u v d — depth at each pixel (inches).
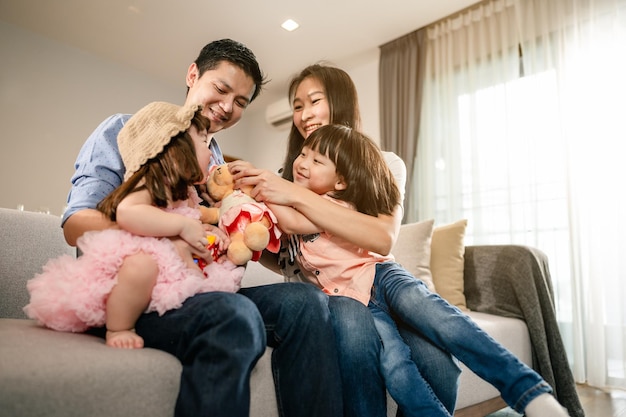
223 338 26.0
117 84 155.3
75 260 29.9
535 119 102.7
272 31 131.6
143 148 32.2
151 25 131.2
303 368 30.5
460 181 115.8
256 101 185.6
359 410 32.4
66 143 141.5
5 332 27.8
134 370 24.7
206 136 37.0
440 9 119.7
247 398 26.5
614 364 84.3
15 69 133.0
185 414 25.0
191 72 51.0
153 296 28.8
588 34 96.4
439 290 77.4
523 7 108.5
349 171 44.3
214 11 122.7
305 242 43.1
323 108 57.9
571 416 62.9
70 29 134.6
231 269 34.5
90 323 28.9
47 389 21.2
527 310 68.1
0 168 128.0
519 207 103.3
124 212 29.5
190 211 34.4
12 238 44.5
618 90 90.6
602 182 90.3
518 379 33.2
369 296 40.3
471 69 116.7
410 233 80.5
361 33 132.0
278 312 31.8
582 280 90.0
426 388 34.0
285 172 61.1
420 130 127.2
